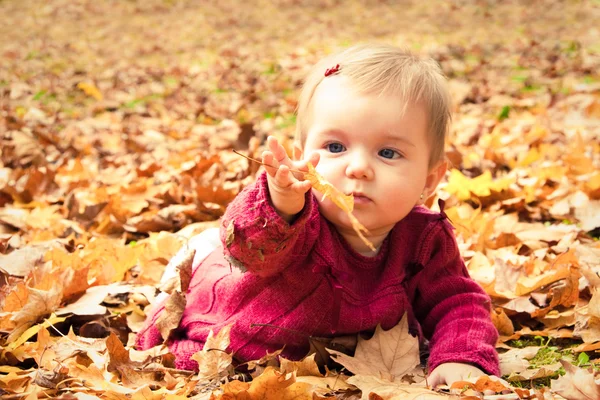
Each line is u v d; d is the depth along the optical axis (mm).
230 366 2186
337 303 2236
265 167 1922
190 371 2238
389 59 2271
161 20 15117
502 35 11312
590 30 11109
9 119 6203
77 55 11219
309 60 9938
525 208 3883
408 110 2178
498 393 2031
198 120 6785
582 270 2668
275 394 1950
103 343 2408
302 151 2307
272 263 2107
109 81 8891
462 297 2373
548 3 14320
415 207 2459
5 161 5020
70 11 16172
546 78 7762
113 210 3871
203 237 2633
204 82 8711
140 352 2330
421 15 14344
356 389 2107
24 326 2529
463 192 3996
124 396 1962
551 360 2404
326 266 2209
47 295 2600
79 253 3246
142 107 7320
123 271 3146
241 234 2033
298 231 2035
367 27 13234
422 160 2234
